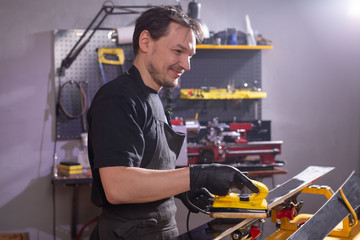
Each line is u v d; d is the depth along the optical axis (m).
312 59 4.79
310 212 4.67
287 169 4.79
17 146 4.12
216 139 3.96
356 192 1.97
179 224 4.20
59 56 4.16
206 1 4.49
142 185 1.27
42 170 4.18
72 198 4.19
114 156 1.33
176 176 1.28
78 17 4.21
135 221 1.55
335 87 4.87
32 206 4.16
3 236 3.86
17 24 4.09
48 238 4.19
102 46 4.25
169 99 4.35
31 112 4.14
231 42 4.27
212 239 1.28
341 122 4.91
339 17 4.83
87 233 4.24
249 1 4.60
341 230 1.93
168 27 1.45
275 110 4.73
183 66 1.49
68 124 4.20
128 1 4.21
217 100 4.48
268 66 4.68
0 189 4.10
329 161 4.90
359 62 4.90
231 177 1.27
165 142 1.65
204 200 1.70
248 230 1.52
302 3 4.74
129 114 1.42
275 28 4.68
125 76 1.56
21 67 4.11
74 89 4.21
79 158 4.09
